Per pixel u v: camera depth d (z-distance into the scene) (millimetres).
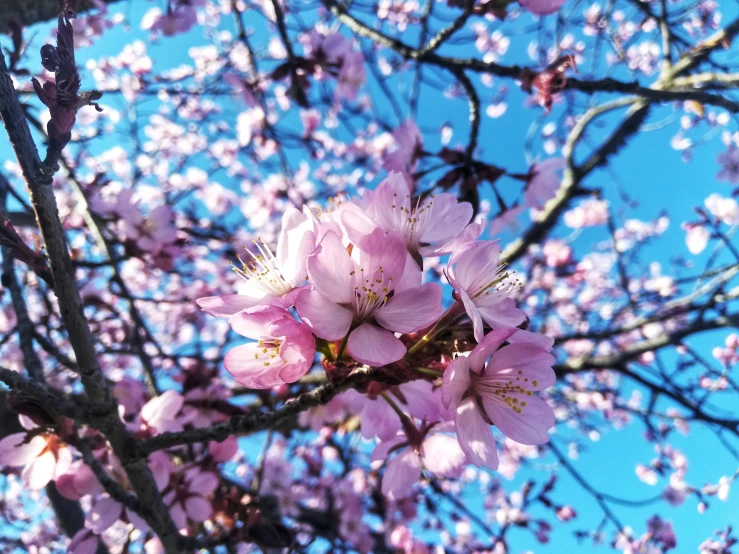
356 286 1526
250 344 1587
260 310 1427
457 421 1548
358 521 5574
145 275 7297
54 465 2211
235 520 2715
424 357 1616
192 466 2729
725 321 4773
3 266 3084
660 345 5027
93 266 3607
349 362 1596
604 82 2895
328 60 3900
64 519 3680
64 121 1345
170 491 2588
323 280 1496
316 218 1665
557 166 3561
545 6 2854
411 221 1812
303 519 5434
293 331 1435
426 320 1525
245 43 3990
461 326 1614
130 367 6828
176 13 4781
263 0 6402
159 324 7922
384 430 2078
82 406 1823
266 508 3125
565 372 5367
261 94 4328
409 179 3221
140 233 4152
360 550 5477
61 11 1303
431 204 1884
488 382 1615
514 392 1603
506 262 1803
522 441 1582
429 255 1772
